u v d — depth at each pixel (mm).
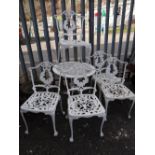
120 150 1387
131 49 2336
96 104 1427
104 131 1575
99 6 1820
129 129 1598
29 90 2031
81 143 1455
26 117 1776
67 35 1793
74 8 1818
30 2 1689
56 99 1511
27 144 1458
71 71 1584
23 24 1796
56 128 1620
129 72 2324
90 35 1997
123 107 1912
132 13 1938
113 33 2047
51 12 1848
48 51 2027
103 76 1839
